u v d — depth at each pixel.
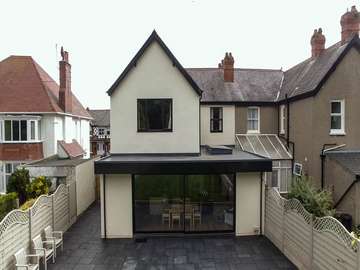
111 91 14.55
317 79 17.48
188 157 13.58
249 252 11.08
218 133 21.61
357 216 14.34
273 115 22.28
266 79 24.23
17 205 13.23
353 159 15.88
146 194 12.80
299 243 9.64
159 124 14.71
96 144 58.88
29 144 22.20
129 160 12.41
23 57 25.73
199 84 22.84
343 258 7.31
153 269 9.78
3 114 22.09
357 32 17.34
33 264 9.20
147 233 12.72
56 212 12.32
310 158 17.39
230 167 12.21
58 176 15.51
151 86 14.66
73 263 10.23
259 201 12.82
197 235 12.70
